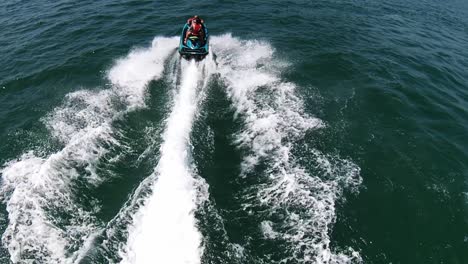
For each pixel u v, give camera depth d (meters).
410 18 28.50
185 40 18.94
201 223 10.75
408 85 18.55
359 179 12.68
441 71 20.55
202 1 27.72
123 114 15.20
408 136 14.91
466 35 26.83
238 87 17.25
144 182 11.80
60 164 12.49
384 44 23.09
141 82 17.55
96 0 27.48
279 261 10.03
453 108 17.05
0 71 18.48
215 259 9.92
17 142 13.91
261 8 26.95
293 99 16.66
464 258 10.51
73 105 15.93
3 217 10.97
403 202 12.02
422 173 13.14
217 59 19.91
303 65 19.80
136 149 13.41
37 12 25.44
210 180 12.27
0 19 24.36
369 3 30.27
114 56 20.08
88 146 13.31
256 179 12.39
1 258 9.93
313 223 11.02
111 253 9.96
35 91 17.08
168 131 14.06
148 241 10.12
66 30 22.81
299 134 14.44
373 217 11.43
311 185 12.23
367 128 15.16
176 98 16.19
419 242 10.87
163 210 10.93
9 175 12.39
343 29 24.61
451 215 11.69
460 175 13.15
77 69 18.75
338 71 19.44
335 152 13.75
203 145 13.62
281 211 11.32
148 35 22.62
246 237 10.56
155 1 27.42
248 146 13.73
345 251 10.41
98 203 11.41
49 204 11.27
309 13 26.61
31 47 20.81
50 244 10.22
